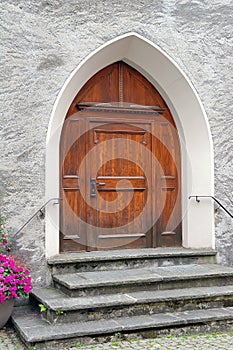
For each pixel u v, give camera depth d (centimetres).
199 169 590
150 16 562
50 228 525
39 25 520
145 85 612
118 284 465
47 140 516
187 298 459
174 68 568
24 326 420
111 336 411
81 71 542
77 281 467
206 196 579
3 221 493
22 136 507
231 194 585
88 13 539
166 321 425
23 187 505
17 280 436
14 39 509
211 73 584
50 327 413
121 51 573
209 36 586
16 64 509
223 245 579
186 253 558
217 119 584
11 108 504
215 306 474
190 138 602
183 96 588
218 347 396
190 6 580
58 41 526
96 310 433
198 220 593
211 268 533
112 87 596
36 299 470
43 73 518
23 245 502
